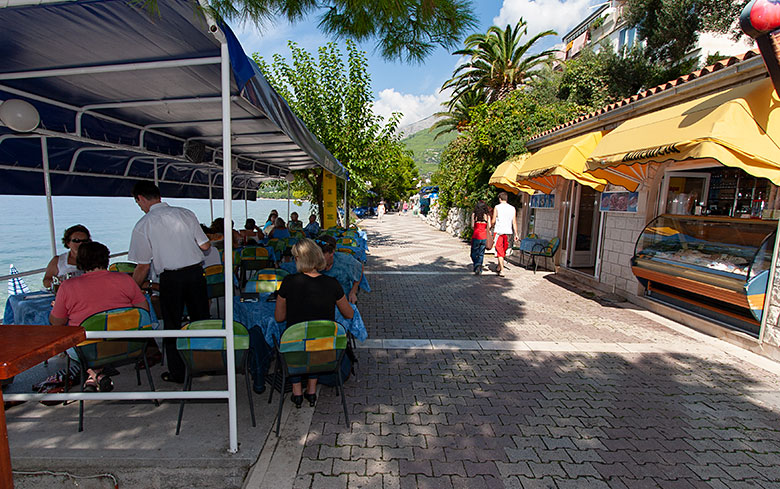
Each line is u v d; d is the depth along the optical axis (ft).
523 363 14.71
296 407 11.27
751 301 15.26
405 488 8.31
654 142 16.87
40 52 8.63
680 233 19.30
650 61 48.37
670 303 20.71
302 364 10.03
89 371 11.08
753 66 14.92
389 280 29.40
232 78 10.48
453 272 32.76
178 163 27.02
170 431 9.85
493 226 31.53
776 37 11.55
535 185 33.68
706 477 8.81
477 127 42.91
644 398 12.21
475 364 14.57
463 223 61.00
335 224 40.47
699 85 17.48
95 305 10.66
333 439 9.93
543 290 26.37
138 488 8.91
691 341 17.06
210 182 32.81
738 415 11.31
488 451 9.59
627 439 10.14
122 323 10.13
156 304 16.33
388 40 9.29
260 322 11.27
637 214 22.71
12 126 11.07
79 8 6.77
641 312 21.27
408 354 15.47
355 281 15.19
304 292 10.64
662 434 10.37
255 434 9.82
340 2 8.54
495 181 37.93
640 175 21.94
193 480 8.90
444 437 10.11
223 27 7.87
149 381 11.35
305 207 161.99
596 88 52.34
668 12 42.37
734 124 13.79
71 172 20.68
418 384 12.98
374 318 20.06
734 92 14.99
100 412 10.71
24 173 19.10
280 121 11.77
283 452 9.39
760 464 9.26
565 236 32.40
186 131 18.03
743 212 20.52
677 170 21.24
